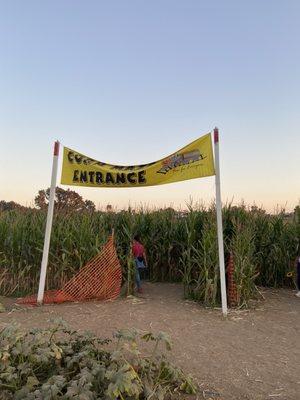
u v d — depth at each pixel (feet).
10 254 27.71
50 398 10.09
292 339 17.99
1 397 10.69
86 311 21.79
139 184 23.94
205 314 21.74
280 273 30.71
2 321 19.84
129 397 10.87
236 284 23.66
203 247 24.11
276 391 12.79
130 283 26.12
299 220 31.07
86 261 26.00
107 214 32.45
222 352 16.12
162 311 21.97
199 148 22.65
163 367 12.48
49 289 27.17
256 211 31.63
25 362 11.73
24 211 32.35
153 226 31.99
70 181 24.44
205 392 12.57
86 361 11.82
